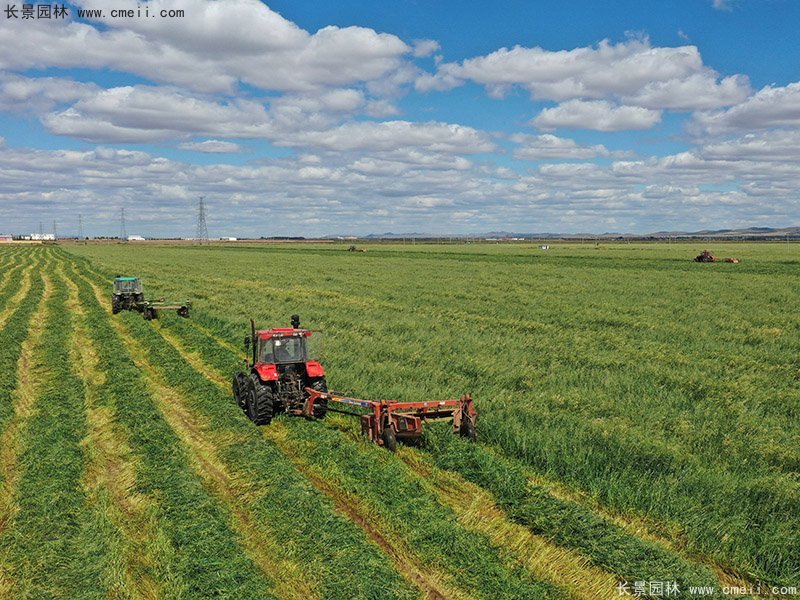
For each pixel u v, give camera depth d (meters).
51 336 24.59
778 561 7.91
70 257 93.44
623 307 32.06
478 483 10.41
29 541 8.47
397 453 11.84
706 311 30.67
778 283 46.69
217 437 12.89
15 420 14.01
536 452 11.31
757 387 16.06
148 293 40.41
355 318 28.30
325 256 97.88
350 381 16.05
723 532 8.53
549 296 37.72
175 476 10.56
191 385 16.69
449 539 8.44
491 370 17.34
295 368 14.68
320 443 12.19
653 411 13.55
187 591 7.44
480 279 51.31
